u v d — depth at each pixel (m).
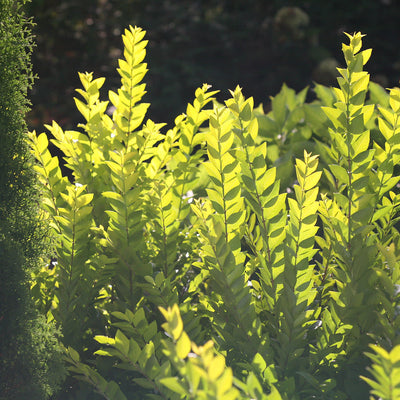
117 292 1.67
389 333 1.32
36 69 7.11
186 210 1.76
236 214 1.46
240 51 7.56
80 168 1.68
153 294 1.48
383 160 1.49
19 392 1.38
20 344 1.38
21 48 1.46
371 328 1.40
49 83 6.96
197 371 0.96
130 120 1.65
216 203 1.45
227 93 6.96
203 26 7.78
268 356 1.44
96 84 1.67
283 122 2.56
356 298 1.35
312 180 1.36
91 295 1.62
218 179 1.43
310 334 1.53
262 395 1.12
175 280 1.65
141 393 1.59
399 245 1.55
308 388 1.43
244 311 1.42
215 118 1.39
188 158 1.70
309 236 1.38
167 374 1.26
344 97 1.37
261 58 7.32
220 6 8.56
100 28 7.82
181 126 1.70
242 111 1.41
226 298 1.43
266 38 7.72
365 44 7.95
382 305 1.42
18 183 1.44
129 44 1.58
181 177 1.72
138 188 1.47
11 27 1.45
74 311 1.63
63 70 7.15
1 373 1.37
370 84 2.50
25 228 1.45
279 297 1.44
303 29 7.57
